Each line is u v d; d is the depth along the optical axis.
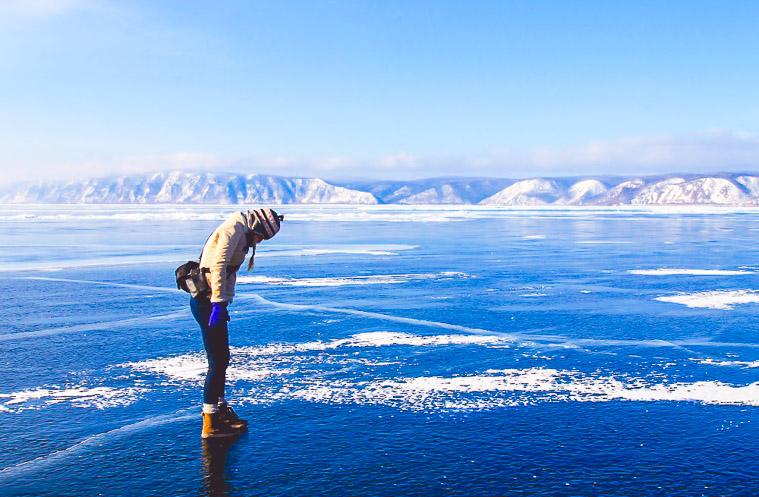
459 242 28.53
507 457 4.34
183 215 70.56
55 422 5.10
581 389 5.96
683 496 3.75
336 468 4.18
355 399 5.67
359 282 14.38
